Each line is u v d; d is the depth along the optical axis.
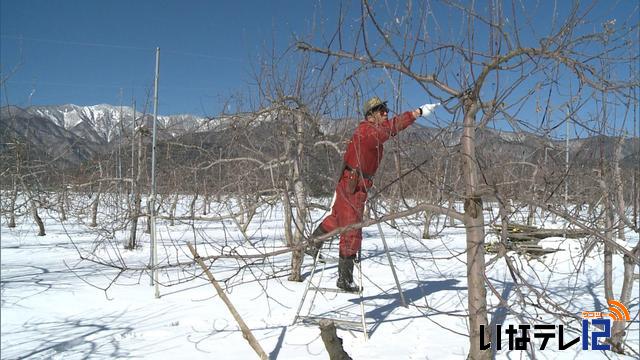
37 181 14.16
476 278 3.52
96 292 6.93
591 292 6.62
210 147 9.27
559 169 3.55
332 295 6.73
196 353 4.59
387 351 4.56
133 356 4.52
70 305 6.27
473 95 3.23
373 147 4.43
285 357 4.47
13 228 15.67
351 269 5.28
